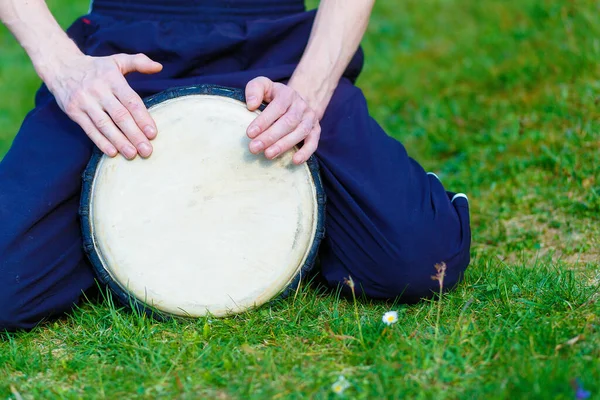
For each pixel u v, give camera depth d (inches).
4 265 93.6
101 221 95.7
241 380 83.4
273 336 93.4
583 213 129.8
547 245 123.3
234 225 96.6
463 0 253.0
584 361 82.0
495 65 198.2
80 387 86.0
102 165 95.9
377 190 99.8
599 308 94.6
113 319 96.0
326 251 106.1
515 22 223.6
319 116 102.1
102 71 95.3
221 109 96.3
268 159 96.3
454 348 87.0
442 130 171.2
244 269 97.1
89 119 94.9
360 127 103.7
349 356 87.4
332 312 100.0
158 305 96.7
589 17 187.0
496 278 105.4
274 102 93.7
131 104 93.5
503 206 135.6
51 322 102.3
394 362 84.7
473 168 151.6
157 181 95.7
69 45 101.8
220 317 97.8
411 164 107.3
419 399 78.2
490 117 172.9
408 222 98.3
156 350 90.8
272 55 110.8
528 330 89.5
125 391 83.6
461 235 102.7
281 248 97.4
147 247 96.2
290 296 101.1
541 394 75.1
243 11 109.8
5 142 188.4
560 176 141.4
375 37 241.1
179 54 105.7
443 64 215.0
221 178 96.1
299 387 81.8
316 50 103.7
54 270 97.7
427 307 101.0
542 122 161.6
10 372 89.5
